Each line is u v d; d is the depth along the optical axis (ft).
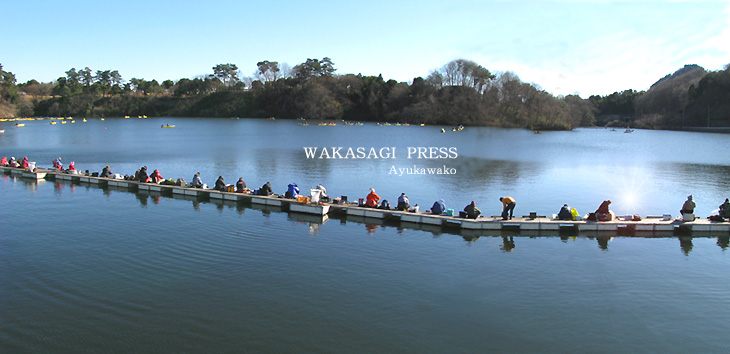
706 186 148.66
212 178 155.84
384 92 621.31
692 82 579.07
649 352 49.65
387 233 91.35
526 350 49.44
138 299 59.41
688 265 75.25
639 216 100.68
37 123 510.99
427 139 330.13
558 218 97.66
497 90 540.52
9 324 53.06
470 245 84.38
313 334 51.60
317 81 643.45
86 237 84.79
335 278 67.10
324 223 98.12
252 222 97.50
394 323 54.39
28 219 97.09
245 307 57.57
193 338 50.47
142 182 132.98
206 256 75.51
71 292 61.31
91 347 48.75
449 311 57.62
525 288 65.05
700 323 55.93
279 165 184.55
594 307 59.67
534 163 199.52
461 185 144.15
